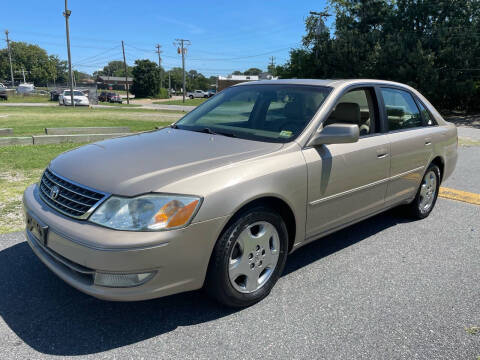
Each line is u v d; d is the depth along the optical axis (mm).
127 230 2311
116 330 2609
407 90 4629
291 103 3578
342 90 3635
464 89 27812
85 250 2318
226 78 82625
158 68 86688
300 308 2939
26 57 130250
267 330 2664
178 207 2398
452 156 5293
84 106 37094
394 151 4016
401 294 3193
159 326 2666
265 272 3020
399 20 32000
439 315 2914
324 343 2551
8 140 9188
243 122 3654
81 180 2609
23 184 5832
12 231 4102
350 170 3477
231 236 2635
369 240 4320
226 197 2557
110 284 2322
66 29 35406
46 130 11805
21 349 2387
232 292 2752
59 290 3059
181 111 31344
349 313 2898
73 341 2482
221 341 2533
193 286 2561
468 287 3344
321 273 3512
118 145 3236
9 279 3186
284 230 3021
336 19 36844
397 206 4879
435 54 28656
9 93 59562
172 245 2373
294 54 38312
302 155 3096
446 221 5004
